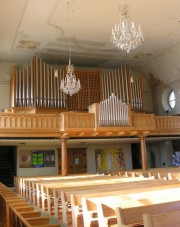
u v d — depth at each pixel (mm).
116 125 14562
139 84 19156
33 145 17969
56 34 15047
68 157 18812
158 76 20125
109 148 19750
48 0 11883
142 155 15586
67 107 17109
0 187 10031
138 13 13250
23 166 17562
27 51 17125
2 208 7031
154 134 16016
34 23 13766
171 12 13344
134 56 18609
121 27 9680
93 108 14594
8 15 12906
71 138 15789
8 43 15922
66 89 13969
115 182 8539
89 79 18219
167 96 20266
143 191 5812
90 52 17641
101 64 19828
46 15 13070
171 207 3934
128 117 14852
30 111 16297
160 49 17578
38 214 4672
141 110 18828
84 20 13680
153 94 21234
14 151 19031
